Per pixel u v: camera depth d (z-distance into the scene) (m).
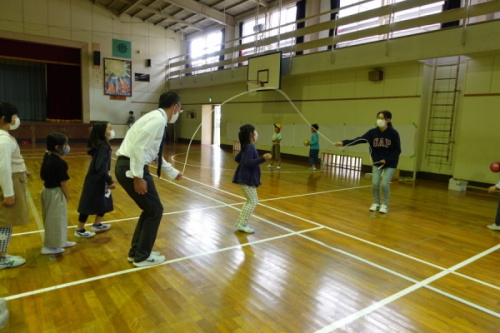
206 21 14.03
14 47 12.25
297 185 6.27
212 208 4.43
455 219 4.29
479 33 6.08
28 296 2.14
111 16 13.95
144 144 2.26
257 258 2.87
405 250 3.17
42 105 14.12
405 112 7.66
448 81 7.23
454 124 7.16
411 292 2.37
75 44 13.23
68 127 13.12
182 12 13.61
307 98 9.94
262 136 11.48
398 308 2.16
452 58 7.14
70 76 13.91
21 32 12.13
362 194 5.63
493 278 2.64
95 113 14.04
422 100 7.41
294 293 2.30
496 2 5.89
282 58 9.88
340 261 2.87
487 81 6.43
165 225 3.68
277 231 3.60
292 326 1.92
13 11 11.94
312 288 2.38
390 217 4.29
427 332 1.91
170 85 15.68
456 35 6.38
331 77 9.22
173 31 15.61
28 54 12.55
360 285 2.45
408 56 7.10
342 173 7.91
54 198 2.73
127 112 14.81
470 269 2.79
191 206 4.50
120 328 1.84
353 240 3.40
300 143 10.17
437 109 7.43
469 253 3.15
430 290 2.41
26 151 10.15
